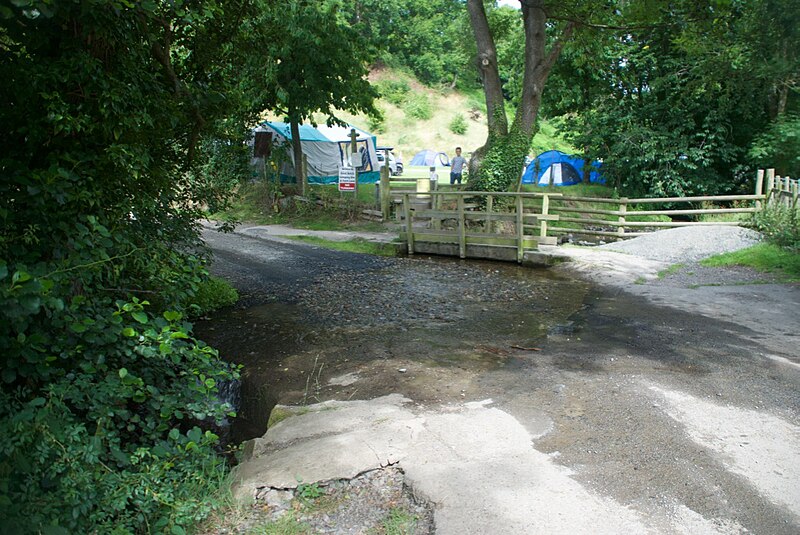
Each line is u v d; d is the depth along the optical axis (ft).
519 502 11.69
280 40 29.30
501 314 29.40
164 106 18.60
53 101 14.30
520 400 17.31
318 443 14.42
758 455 13.84
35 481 10.53
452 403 17.20
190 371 14.73
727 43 63.41
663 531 10.90
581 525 11.00
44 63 14.60
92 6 13.55
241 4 21.89
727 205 73.41
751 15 59.57
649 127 78.23
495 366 20.85
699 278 36.70
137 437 15.62
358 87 67.77
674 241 44.68
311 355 23.34
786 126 63.82
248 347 24.86
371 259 46.44
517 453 13.79
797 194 42.32
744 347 22.61
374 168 95.14
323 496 12.21
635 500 11.89
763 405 16.84
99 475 11.20
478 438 14.58
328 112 66.64
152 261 17.61
